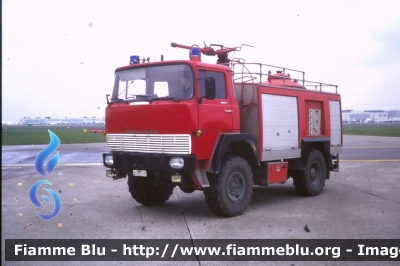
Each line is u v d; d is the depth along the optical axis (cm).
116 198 967
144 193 861
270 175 870
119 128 778
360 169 1509
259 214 795
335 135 1130
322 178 1035
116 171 802
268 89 870
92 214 798
